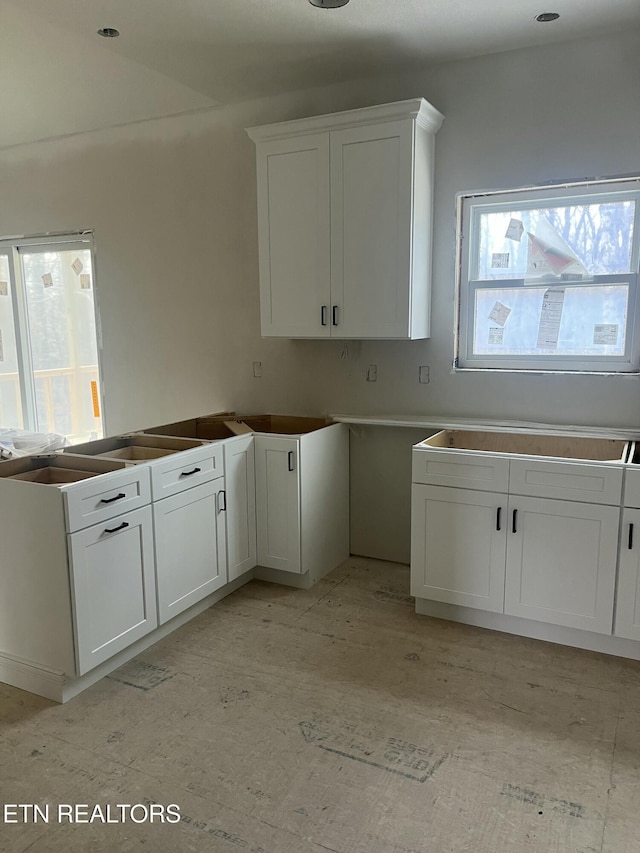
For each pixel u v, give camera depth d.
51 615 2.39
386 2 2.55
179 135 3.92
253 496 3.39
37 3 2.55
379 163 3.02
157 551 2.74
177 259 4.06
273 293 3.40
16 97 3.67
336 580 3.51
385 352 3.51
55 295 4.68
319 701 2.41
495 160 3.12
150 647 2.81
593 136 2.92
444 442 3.36
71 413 4.79
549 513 2.70
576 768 2.04
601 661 2.67
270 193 3.32
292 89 3.50
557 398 3.15
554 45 2.93
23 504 2.36
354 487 3.76
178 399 4.23
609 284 3.02
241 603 3.24
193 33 2.83
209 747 2.16
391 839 1.77
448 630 2.95
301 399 3.79
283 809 1.88
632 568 2.58
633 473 2.51
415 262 3.08
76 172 4.34
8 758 2.11
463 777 2.01
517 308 3.24
